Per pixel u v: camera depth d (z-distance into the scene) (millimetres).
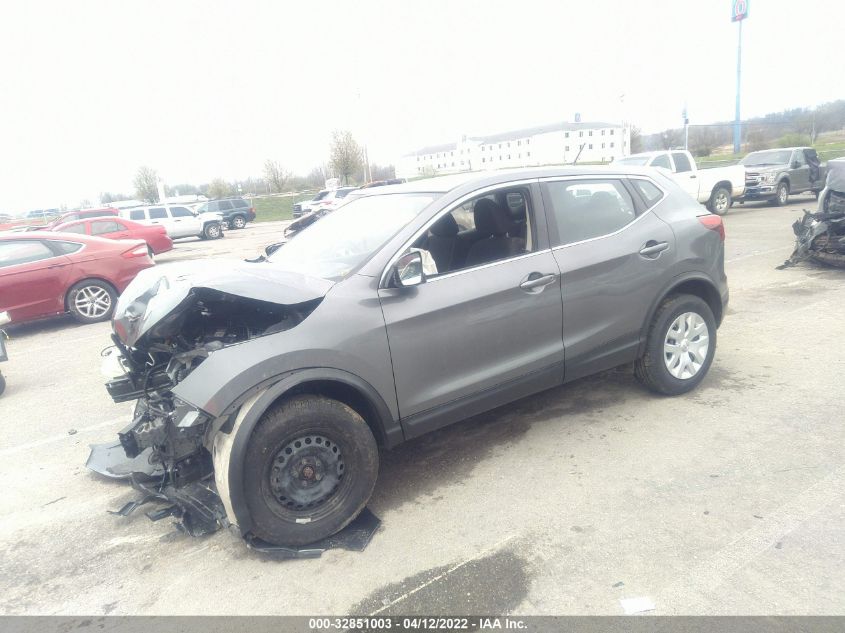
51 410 5531
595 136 83375
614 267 3953
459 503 3354
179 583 2881
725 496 3186
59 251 9305
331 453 3037
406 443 4152
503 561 2816
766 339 5715
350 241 3678
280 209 46812
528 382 3730
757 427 3928
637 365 4391
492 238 3963
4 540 3404
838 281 7855
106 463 3994
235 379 2789
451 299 3365
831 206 8422
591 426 4160
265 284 3000
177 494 3197
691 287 4531
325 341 2980
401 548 2990
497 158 94312
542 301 3680
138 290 3473
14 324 9219
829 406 4145
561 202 3906
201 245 22922
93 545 3287
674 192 4535
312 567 2902
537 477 3555
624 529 2977
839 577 2527
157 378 3537
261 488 2850
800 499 3098
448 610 2533
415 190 3879
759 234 12594
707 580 2572
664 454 3684
